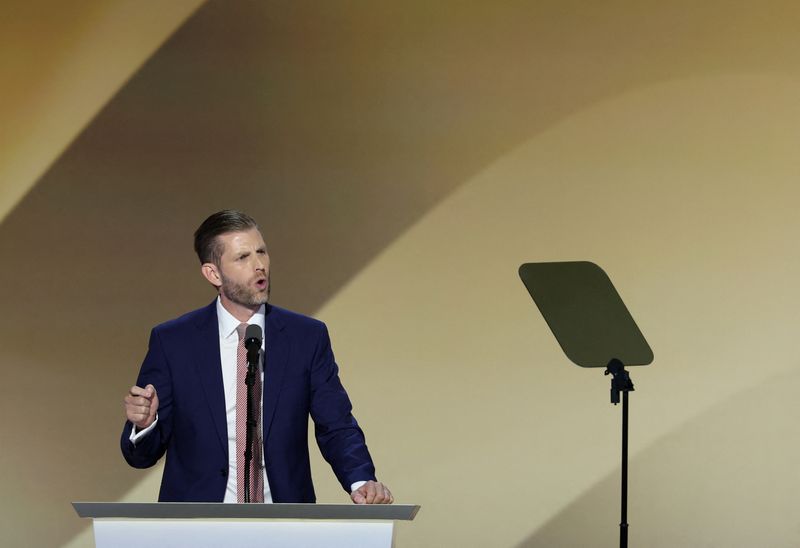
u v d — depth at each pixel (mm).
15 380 17703
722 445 16688
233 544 7551
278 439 10211
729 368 16703
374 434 17219
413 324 17234
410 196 17312
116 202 17734
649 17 16953
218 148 17641
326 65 17547
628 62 16969
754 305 16688
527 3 17188
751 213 16719
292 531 7527
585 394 16953
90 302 17703
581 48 17047
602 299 11469
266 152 17562
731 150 16766
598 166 16969
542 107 17094
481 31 17266
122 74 17875
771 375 16625
